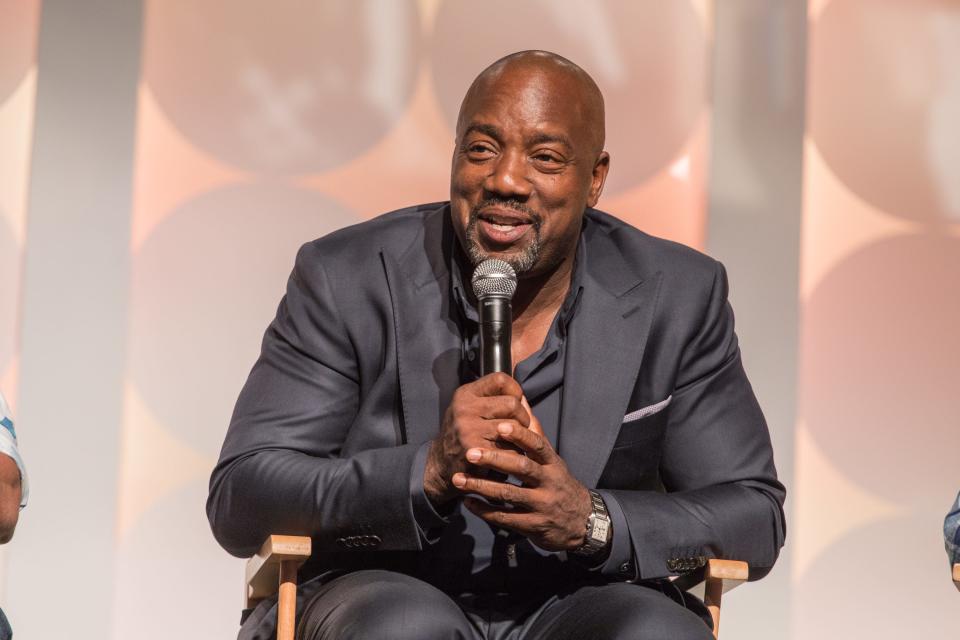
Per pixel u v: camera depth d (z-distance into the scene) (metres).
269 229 12.53
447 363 7.98
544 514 7.17
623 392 7.98
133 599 11.85
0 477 8.14
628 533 7.44
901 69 13.37
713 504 7.84
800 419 12.82
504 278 7.43
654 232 12.91
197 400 12.23
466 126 7.93
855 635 12.59
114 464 12.00
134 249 12.30
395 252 8.38
